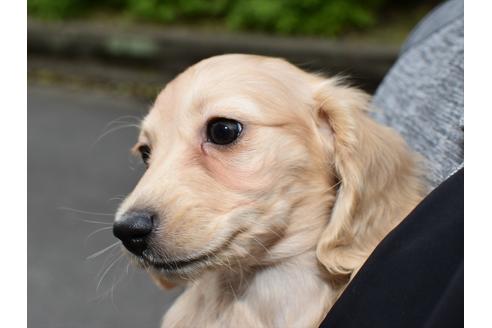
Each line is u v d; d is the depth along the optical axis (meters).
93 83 1.54
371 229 0.41
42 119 1.36
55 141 1.25
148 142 0.44
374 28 1.42
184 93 0.42
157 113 0.43
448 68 0.45
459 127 0.41
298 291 0.42
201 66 0.43
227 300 0.44
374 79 1.26
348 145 0.41
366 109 0.44
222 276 0.44
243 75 0.42
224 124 0.41
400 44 1.31
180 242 0.39
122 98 1.45
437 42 0.47
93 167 1.13
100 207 1.00
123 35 1.56
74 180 1.08
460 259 0.34
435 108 0.44
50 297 0.80
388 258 0.36
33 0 1.73
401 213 0.41
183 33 1.51
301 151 0.42
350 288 0.36
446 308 0.32
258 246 0.41
